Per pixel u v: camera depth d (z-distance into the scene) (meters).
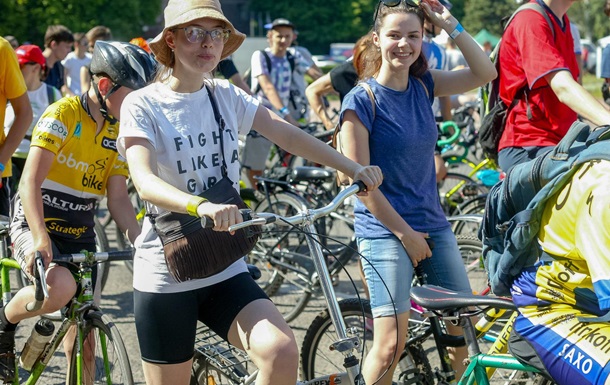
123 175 3.85
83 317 3.60
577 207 2.59
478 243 4.92
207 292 3.04
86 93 3.66
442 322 3.61
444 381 3.51
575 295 2.68
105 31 10.39
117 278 6.72
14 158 6.95
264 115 3.09
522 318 2.78
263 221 2.59
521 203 2.78
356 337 2.90
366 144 3.56
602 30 57.66
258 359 2.88
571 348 2.62
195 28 2.83
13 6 32.25
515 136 4.57
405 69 3.57
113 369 3.48
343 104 3.60
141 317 3.03
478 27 62.28
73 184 3.75
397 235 3.50
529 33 4.38
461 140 8.55
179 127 2.91
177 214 2.86
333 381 3.18
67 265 3.72
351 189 2.97
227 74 8.20
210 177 2.96
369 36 3.73
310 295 5.56
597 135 2.64
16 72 4.68
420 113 3.64
